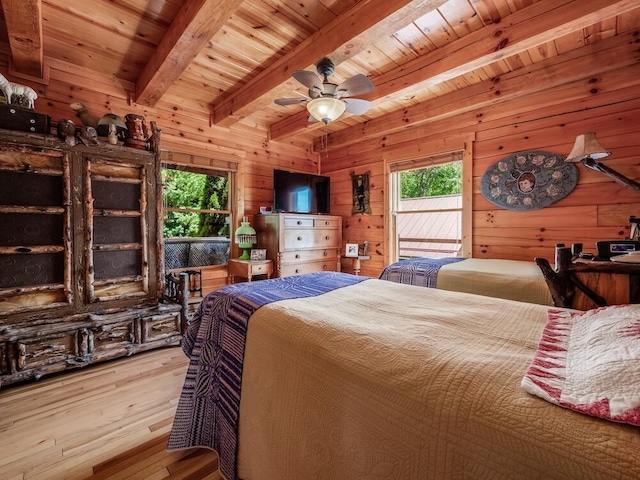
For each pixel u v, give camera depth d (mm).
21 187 2125
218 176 4059
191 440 1442
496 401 642
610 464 484
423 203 5430
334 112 2314
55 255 2260
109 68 2893
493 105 3248
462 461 617
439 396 692
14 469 1395
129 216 2580
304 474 941
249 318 1290
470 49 2312
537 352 847
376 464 753
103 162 2436
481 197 3395
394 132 4105
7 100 2150
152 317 2590
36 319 2184
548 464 526
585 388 638
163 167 3578
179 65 2434
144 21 2201
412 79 2656
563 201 2898
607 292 1665
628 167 2578
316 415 923
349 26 2037
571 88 2791
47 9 2068
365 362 859
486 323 1118
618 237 2633
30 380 2113
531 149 3057
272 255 3932
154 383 2150
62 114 2777
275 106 3730
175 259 3693
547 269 1828
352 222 4691
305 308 1291
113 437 1614
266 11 2068
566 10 1912
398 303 1413
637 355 680
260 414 1129
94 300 2404
